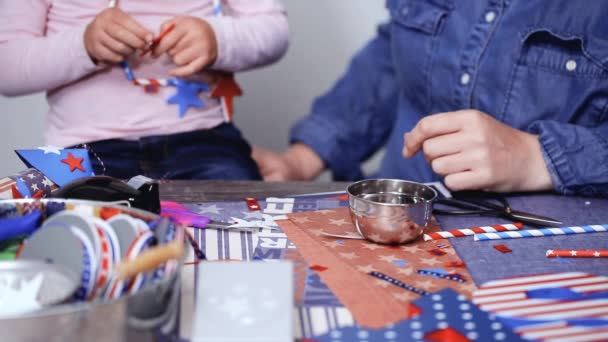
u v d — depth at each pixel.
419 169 1.26
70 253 0.49
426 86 1.21
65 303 0.44
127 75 1.12
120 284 0.48
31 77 1.10
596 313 0.52
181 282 0.57
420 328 0.50
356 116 1.45
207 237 0.69
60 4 1.14
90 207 0.56
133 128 1.12
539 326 0.50
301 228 0.73
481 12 1.13
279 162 1.35
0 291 0.44
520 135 0.92
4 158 1.54
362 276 0.60
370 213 0.67
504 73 1.10
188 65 1.11
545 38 1.07
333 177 1.46
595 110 1.05
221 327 0.46
